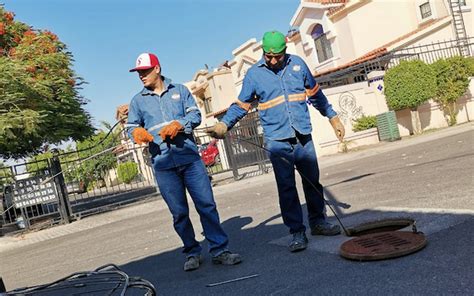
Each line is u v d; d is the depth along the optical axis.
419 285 2.79
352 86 16.81
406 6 22.75
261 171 15.49
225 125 4.32
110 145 15.61
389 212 4.92
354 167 10.91
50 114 14.30
